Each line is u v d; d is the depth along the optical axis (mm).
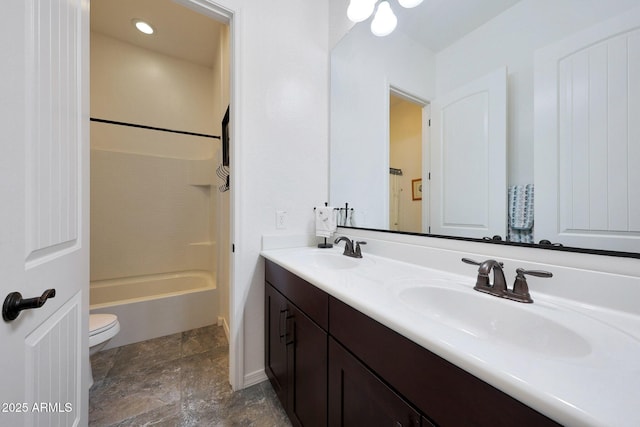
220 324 2143
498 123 835
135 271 2449
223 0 1292
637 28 561
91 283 2270
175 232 2637
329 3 1692
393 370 553
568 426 287
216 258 2268
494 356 389
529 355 396
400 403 529
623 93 583
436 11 1041
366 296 666
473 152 909
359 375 659
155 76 2592
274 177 1475
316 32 1635
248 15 1375
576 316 568
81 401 864
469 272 876
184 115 2736
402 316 535
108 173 2344
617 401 296
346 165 1541
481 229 876
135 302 1867
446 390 439
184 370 1536
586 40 640
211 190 2629
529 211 753
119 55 2420
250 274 1409
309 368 937
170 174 2621
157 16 2086
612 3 596
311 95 1610
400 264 1100
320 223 1504
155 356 1680
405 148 1188
